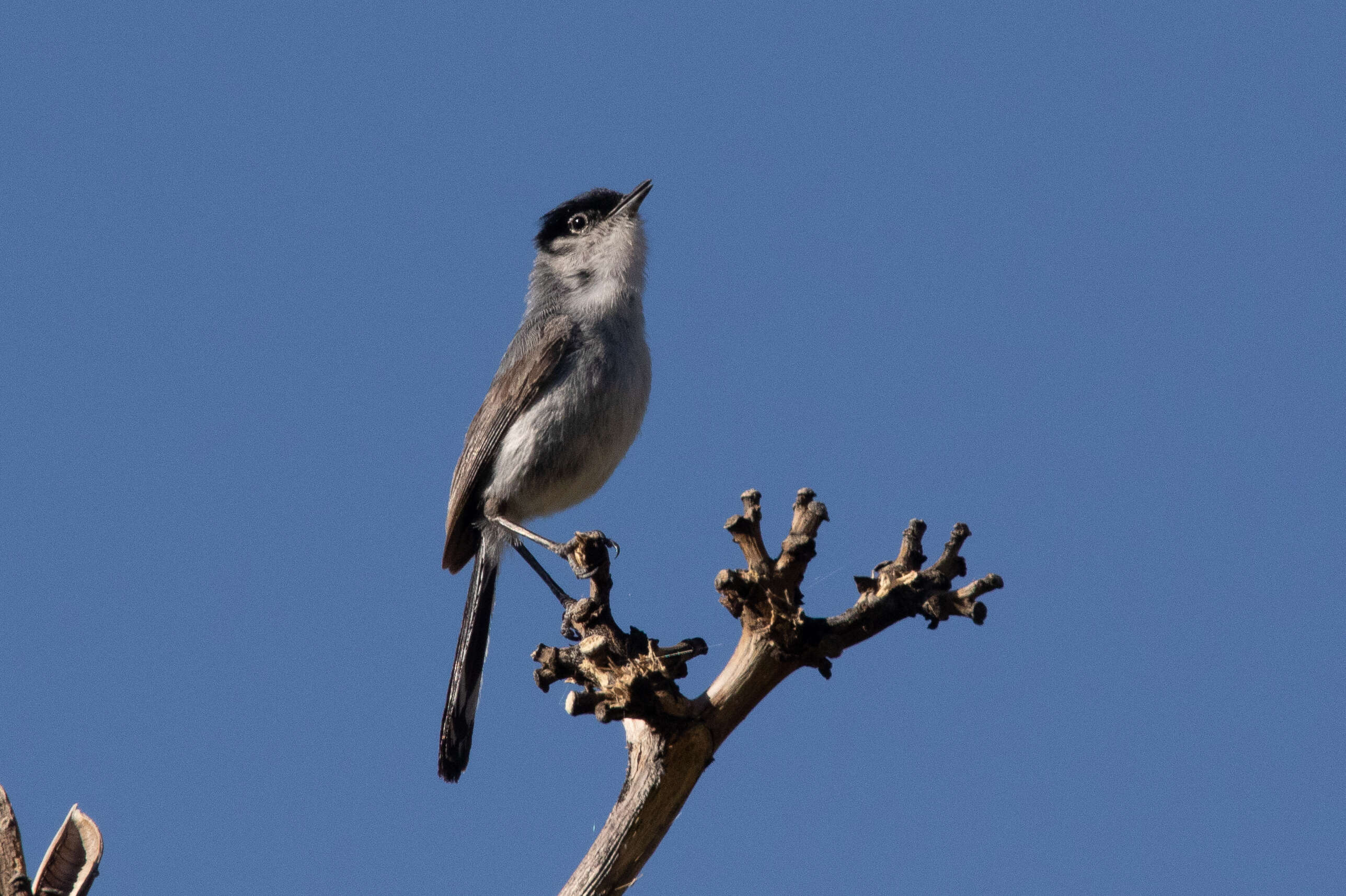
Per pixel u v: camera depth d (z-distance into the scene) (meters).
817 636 7.90
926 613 7.91
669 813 7.73
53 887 7.08
